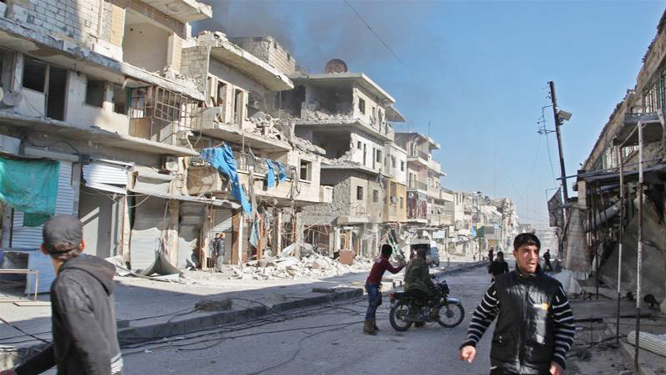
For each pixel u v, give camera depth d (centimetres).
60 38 1670
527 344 372
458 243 8169
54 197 1675
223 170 2430
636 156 1678
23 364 310
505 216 10669
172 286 1714
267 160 2905
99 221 1994
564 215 2775
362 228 4475
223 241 2458
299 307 1437
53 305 272
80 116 1836
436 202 7406
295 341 937
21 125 1641
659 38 1372
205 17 2338
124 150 2072
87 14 1881
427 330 1075
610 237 1780
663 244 1266
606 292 1509
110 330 288
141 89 2083
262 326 1103
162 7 2223
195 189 2438
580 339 945
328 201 3700
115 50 1981
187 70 2533
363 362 780
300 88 4341
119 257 1947
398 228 5122
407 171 6147
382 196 4797
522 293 381
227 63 2761
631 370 722
